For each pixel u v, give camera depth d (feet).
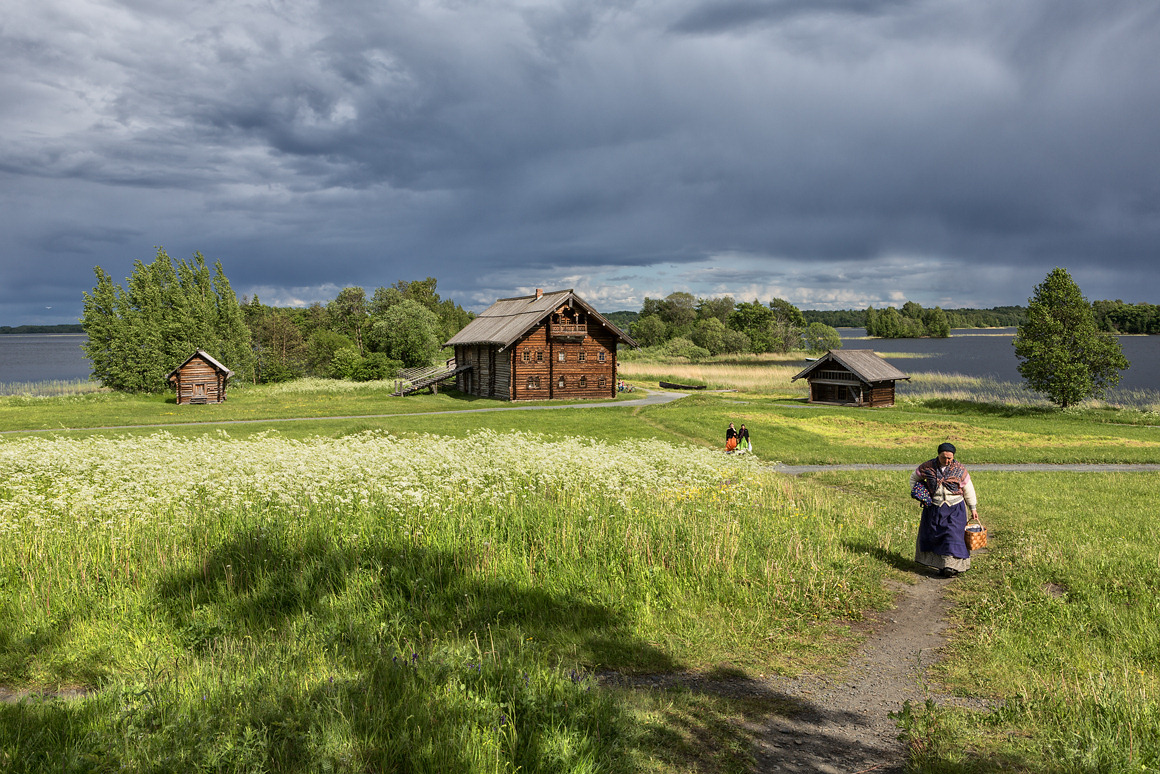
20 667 20.12
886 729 16.37
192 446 53.72
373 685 16.83
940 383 249.34
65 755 13.23
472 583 25.90
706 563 28.53
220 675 17.79
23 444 55.93
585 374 185.47
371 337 323.16
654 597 25.88
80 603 24.08
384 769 12.89
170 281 257.34
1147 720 15.20
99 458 47.65
